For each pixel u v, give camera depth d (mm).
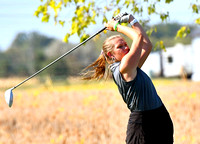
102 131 23484
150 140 9773
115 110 30781
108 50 10078
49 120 28984
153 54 96562
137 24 10305
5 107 36594
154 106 9797
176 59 91438
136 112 9891
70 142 21969
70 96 44281
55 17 14586
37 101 40750
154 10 15039
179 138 20953
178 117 26594
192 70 88562
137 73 9703
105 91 47125
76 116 29500
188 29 15453
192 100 34500
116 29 10133
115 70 9812
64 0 14375
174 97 37156
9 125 27719
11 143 22562
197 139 20406
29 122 28688
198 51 86688
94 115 29266
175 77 91875
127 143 10148
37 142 22438
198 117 26781
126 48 10000
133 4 15133
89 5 14930
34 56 142625
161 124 9805
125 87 9664
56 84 68688
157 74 96000
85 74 11000
